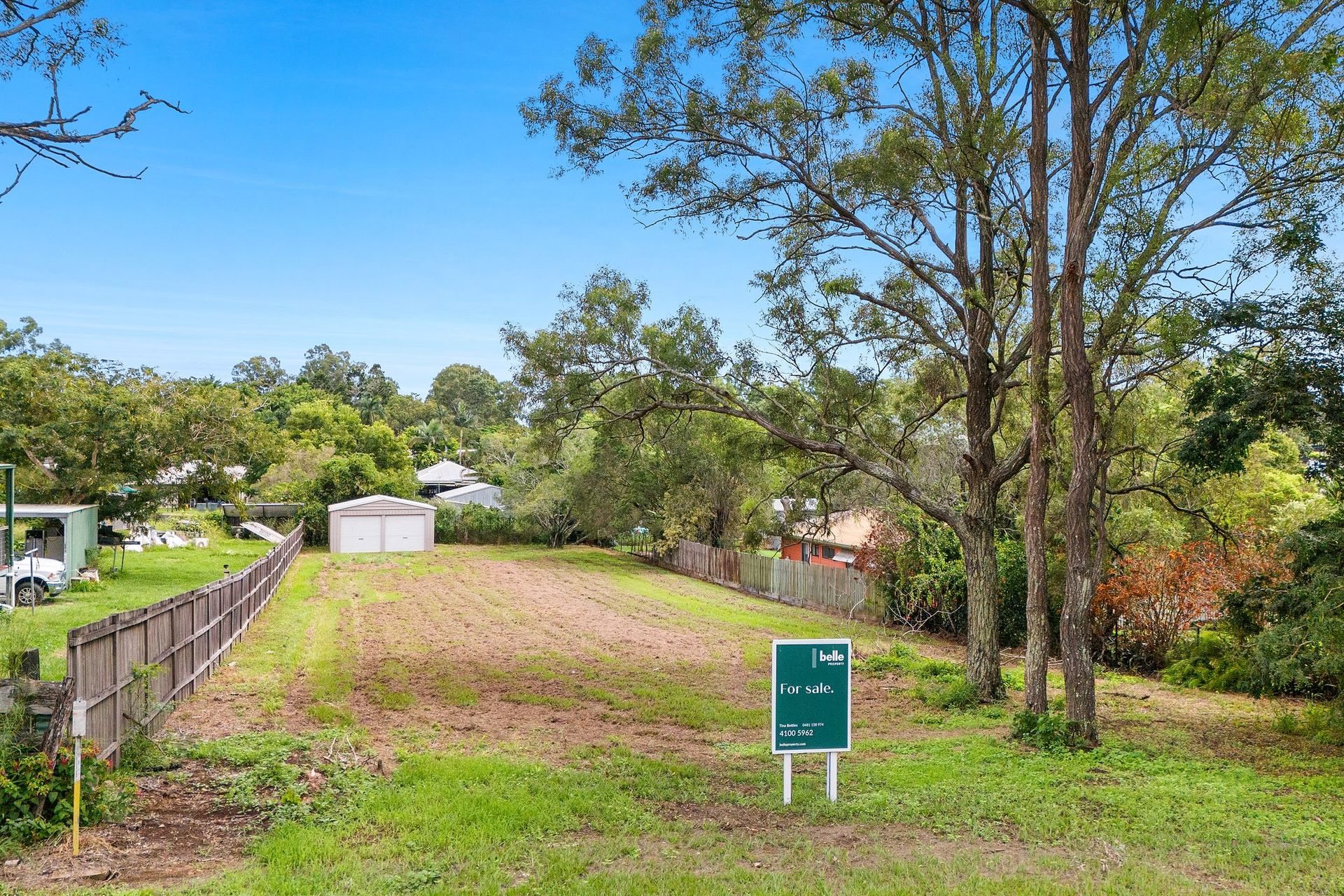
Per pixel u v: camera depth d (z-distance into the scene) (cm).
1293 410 1139
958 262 1507
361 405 11050
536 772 952
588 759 1039
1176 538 2045
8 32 654
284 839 709
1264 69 1093
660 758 1045
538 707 1348
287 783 860
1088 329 1366
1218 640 1683
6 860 655
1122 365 1403
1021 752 1105
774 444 1756
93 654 822
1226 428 1175
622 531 4503
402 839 725
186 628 1277
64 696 733
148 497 2803
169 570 2912
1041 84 1288
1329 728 1217
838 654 886
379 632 2117
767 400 1678
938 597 2286
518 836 747
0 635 1372
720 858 718
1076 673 1154
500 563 4125
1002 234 1529
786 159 1462
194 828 747
